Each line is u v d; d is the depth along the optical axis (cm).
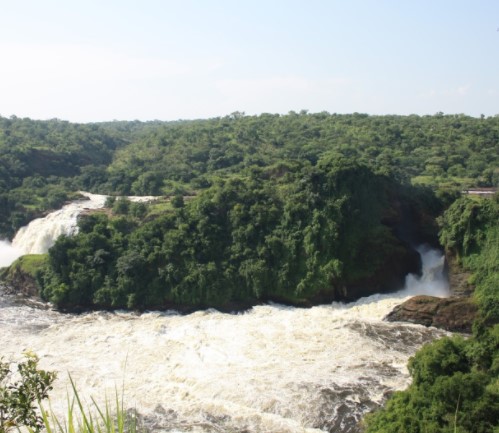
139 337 4847
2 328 5081
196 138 12269
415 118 14125
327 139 11731
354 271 5809
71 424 870
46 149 11638
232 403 3569
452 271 5756
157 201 8025
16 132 13038
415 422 2695
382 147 11056
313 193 6072
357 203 6044
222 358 4325
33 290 6119
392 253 6012
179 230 6147
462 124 12625
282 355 4350
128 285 5731
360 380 3841
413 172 9725
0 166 9956
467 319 4941
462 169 9650
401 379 3856
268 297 5856
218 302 5697
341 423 3303
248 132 12444
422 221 6644
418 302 5122
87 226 6469
